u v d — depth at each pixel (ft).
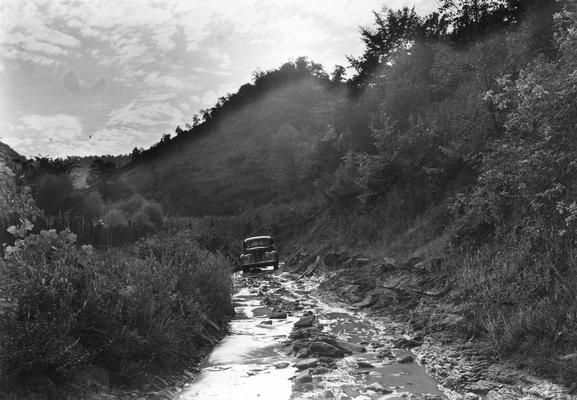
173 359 20.90
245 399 17.12
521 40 39.14
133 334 18.67
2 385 14.21
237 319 34.47
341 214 70.23
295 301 41.78
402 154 54.54
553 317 19.54
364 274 42.80
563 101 22.88
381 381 18.90
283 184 147.43
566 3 25.23
